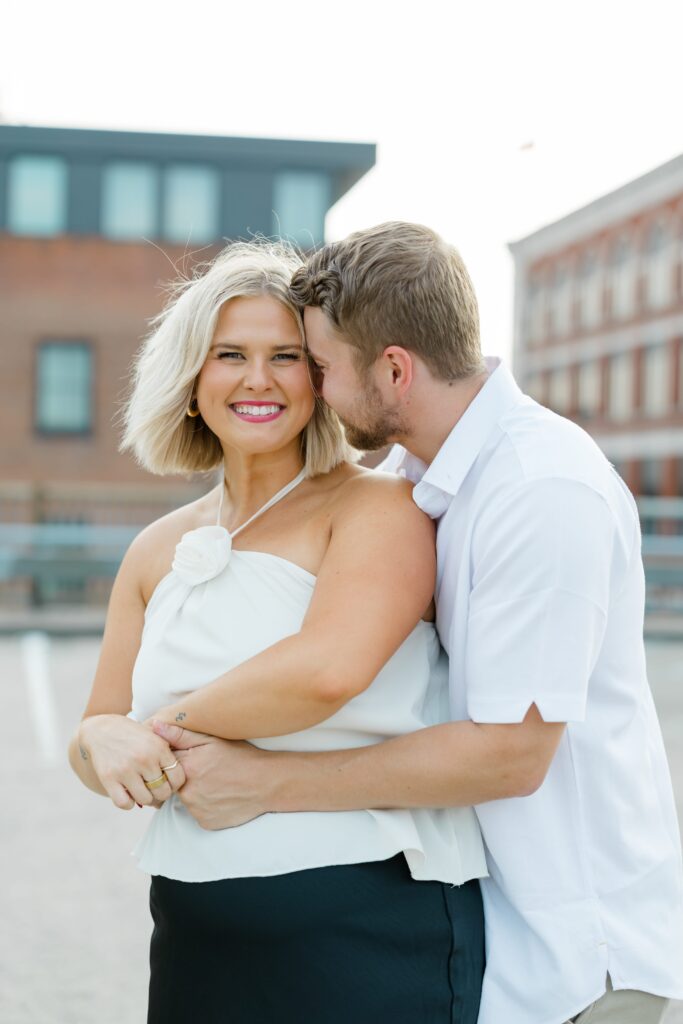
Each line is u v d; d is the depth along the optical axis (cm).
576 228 2819
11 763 637
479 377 179
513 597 164
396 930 169
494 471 172
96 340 2209
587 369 2828
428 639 184
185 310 187
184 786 172
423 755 167
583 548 163
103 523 2191
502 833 174
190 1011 173
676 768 615
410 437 181
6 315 2197
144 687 184
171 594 185
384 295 172
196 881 171
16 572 1439
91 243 2206
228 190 2205
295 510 189
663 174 2505
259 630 177
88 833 505
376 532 175
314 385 187
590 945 170
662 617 1490
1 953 369
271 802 170
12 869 454
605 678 176
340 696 164
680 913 180
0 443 2188
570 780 174
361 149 2186
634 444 2688
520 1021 172
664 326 2569
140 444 199
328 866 168
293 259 196
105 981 348
